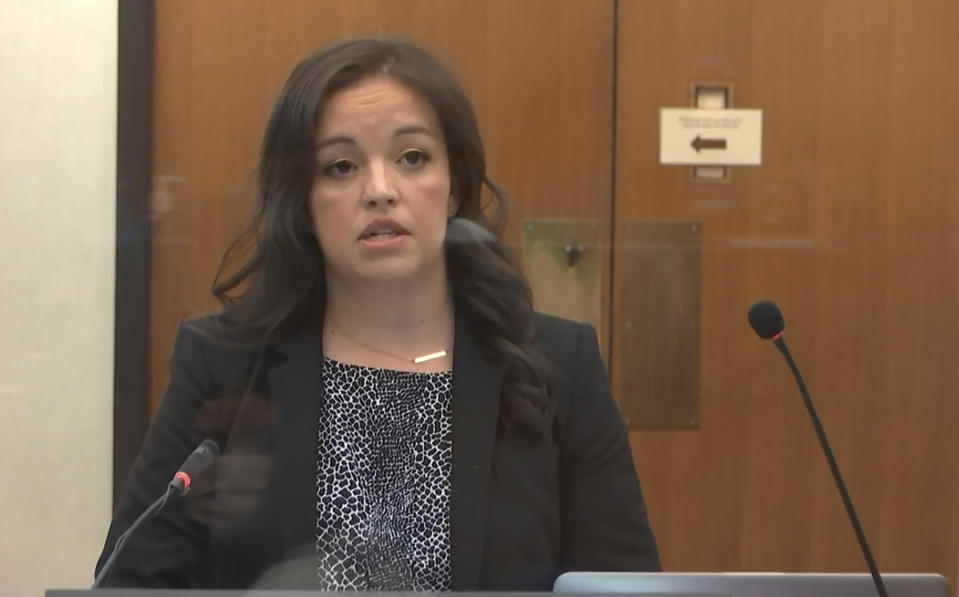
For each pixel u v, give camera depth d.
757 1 7.77
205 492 4.23
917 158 7.80
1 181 7.44
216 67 7.45
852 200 7.84
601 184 7.75
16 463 7.32
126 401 7.36
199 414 4.42
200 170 7.46
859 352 7.87
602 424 4.54
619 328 7.82
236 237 5.26
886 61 7.75
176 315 7.43
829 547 7.76
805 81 7.80
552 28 7.64
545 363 4.50
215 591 3.67
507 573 4.12
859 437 7.83
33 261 7.44
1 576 7.13
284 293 4.50
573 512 4.43
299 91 4.43
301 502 4.16
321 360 4.43
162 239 7.45
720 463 7.88
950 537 7.70
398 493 4.20
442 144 4.54
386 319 4.45
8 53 7.38
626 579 3.76
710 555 7.86
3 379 7.35
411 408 4.35
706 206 7.85
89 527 7.26
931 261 7.82
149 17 7.42
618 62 7.73
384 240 4.36
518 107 7.65
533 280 6.69
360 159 4.40
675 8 7.75
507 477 4.26
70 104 7.44
